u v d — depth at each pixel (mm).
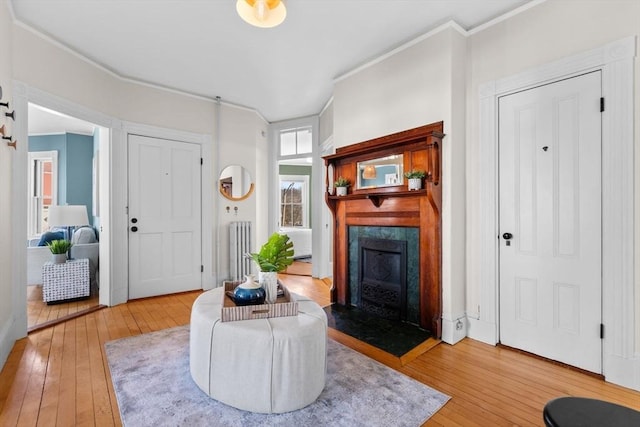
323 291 4188
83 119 3035
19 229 2484
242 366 1623
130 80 3566
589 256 1990
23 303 2541
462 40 2551
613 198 1879
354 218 3285
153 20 2467
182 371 2016
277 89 3914
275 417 1573
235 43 2818
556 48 2115
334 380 1919
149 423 1523
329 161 3463
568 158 2074
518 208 2314
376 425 1525
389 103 2920
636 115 1802
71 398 1735
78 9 2322
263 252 1997
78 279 3674
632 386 1819
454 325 2463
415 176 2533
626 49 1823
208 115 4234
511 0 2240
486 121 2461
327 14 2389
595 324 1969
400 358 2197
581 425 855
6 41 2242
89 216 5566
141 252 3703
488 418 1582
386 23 2504
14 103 2414
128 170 3586
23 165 2498
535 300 2244
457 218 2518
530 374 2000
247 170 4645
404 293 2816
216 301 2041
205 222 4211
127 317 3074
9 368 2059
